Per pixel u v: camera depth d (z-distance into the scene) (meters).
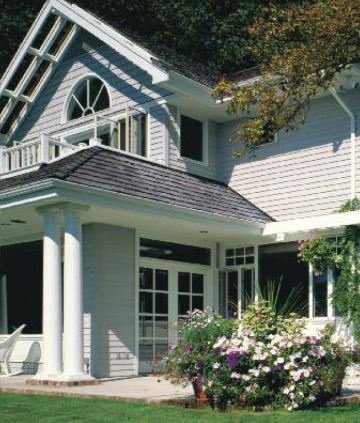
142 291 15.60
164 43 28.27
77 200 12.51
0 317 17.31
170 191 14.96
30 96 19.80
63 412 8.88
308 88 14.66
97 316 14.52
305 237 15.52
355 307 14.35
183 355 9.48
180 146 17.30
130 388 11.75
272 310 9.94
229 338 9.55
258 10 27.31
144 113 17.36
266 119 14.89
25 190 12.57
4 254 17.39
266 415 8.52
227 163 18.03
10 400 10.16
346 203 15.26
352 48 14.34
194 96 16.58
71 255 12.48
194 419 8.20
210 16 28.73
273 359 9.13
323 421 8.03
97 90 18.55
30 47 19.09
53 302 12.70
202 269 17.05
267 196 17.14
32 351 15.88
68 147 15.57
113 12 28.08
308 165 16.55
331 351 9.59
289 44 15.49
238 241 17.00
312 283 15.46
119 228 15.11
